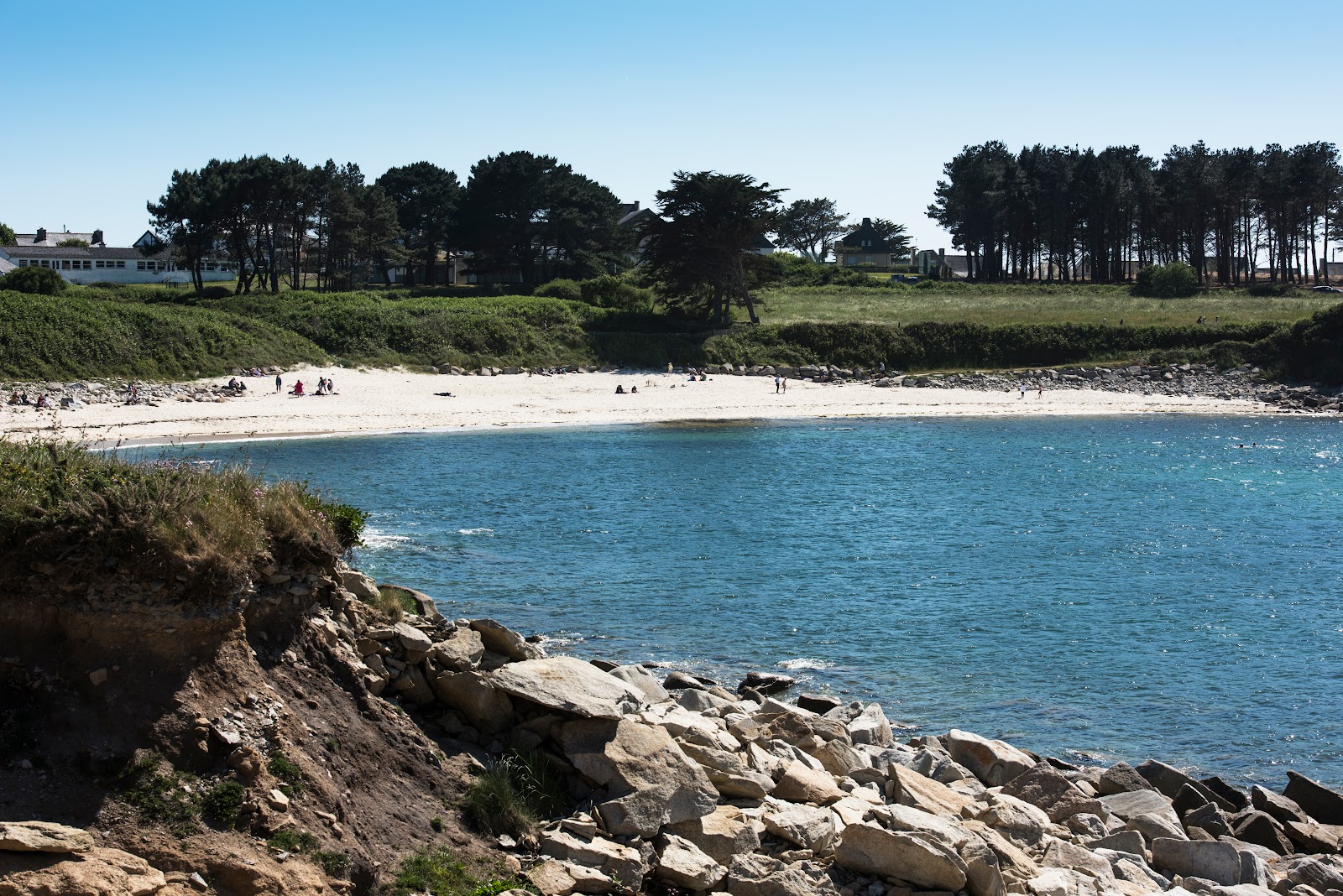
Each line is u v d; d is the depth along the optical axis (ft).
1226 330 330.95
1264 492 158.20
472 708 44.75
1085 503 148.77
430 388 270.67
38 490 36.73
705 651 79.82
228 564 37.19
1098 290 440.86
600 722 44.04
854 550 116.16
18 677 34.42
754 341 337.52
